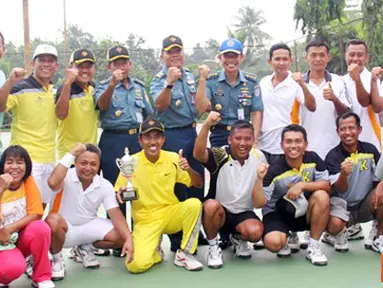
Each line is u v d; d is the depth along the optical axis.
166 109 4.98
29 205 4.02
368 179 4.87
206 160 4.64
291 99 5.29
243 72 5.26
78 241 4.48
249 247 4.94
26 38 19.94
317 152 5.26
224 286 4.04
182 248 4.47
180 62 5.04
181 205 4.52
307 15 25.75
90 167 4.37
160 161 4.61
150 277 4.29
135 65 37.75
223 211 4.54
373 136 5.34
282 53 5.24
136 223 4.69
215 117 4.38
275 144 5.30
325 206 4.50
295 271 4.37
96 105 4.90
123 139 4.92
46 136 4.70
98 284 4.14
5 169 3.94
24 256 4.04
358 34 25.12
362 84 5.08
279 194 4.72
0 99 4.32
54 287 3.99
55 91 4.82
